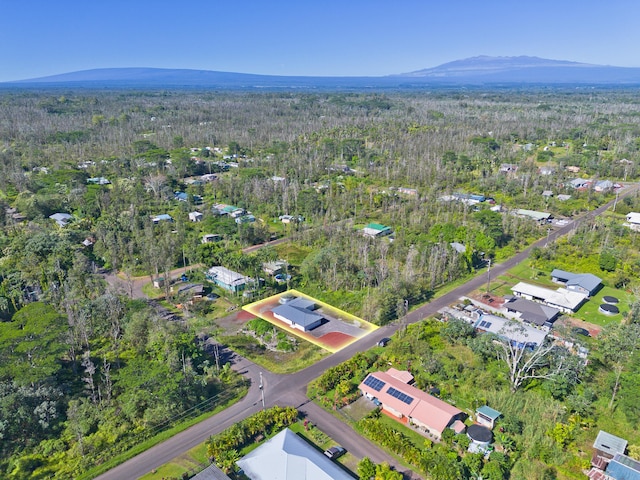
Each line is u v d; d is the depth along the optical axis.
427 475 54.69
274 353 81.12
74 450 58.28
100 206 154.88
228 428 61.31
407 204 158.50
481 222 138.00
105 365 71.06
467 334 82.38
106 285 100.62
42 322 75.62
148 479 54.25
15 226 134.88
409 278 101.00
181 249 122.56
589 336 84.19
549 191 173.00
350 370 73.81
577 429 60.53
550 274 112.69
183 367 70.25
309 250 128.25
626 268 108.06
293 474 51.66
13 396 60.03
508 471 55.00
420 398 65.12
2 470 55.66
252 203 166.38
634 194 167.12
